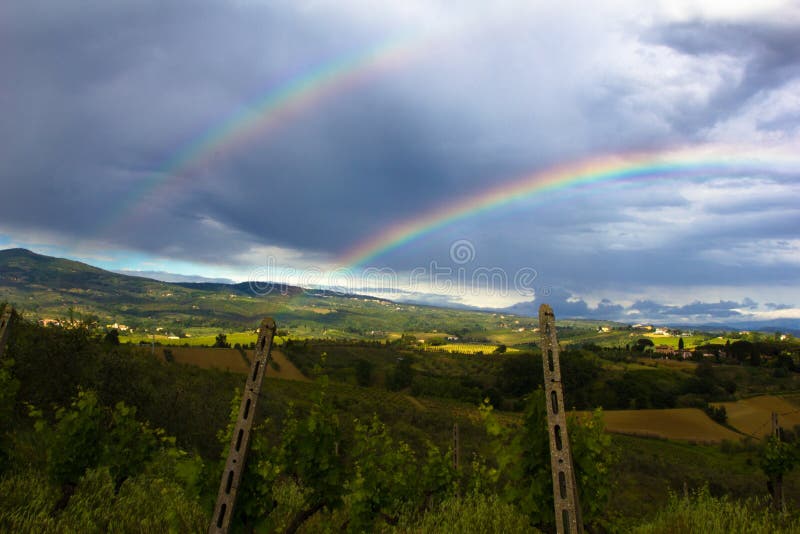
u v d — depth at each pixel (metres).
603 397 104.62
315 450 7.63
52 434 9.21
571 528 4.48
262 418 26.70
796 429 82.94
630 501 24.89
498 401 97.69
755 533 8.52
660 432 77.75
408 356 167.25
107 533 7.74
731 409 98.31
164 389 24.73
